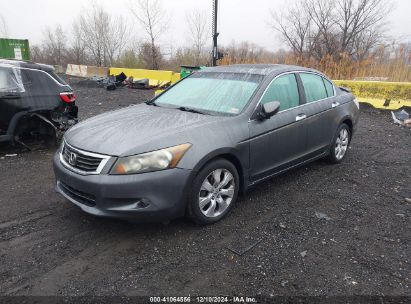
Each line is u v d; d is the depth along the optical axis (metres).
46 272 2.99
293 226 3.81
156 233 3.59
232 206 4.01
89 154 3.35
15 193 4.58
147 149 3.27
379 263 3.19
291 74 4.80
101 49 33.28
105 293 2.76
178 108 4.38
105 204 3.25
